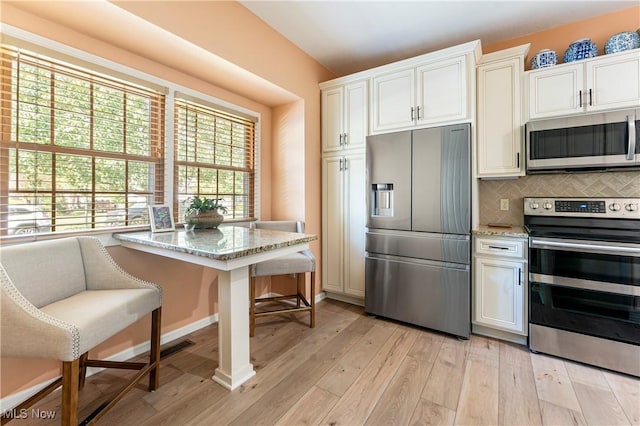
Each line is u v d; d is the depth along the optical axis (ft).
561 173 7.88
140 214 7.10
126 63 6.57
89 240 5.44
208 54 6.78
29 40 5.18
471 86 7.67
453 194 7.68
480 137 8.11
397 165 8.50
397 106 8.77
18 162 5.25
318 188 10.49
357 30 8.59
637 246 5.86
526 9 7.63
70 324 3.85
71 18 5.38
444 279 7.81
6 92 5.08
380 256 8.89
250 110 9.77
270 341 7.49
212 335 7.82
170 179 7.59
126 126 6.77
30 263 4.43
